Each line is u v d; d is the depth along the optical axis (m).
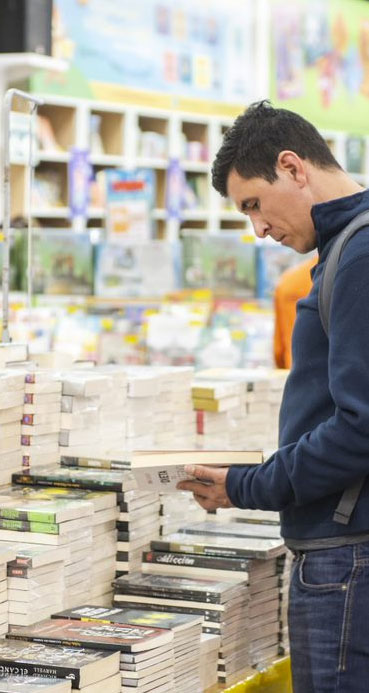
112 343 6.91
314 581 2.47
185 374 3.62
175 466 2.55
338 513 2.42
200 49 11.15
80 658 2.39
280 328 5.05
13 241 7.47
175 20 10.87
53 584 2.71
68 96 9.81
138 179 7.61
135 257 7.53
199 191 11.05
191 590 2.89
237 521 3.45
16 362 3.35
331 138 12.95
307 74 12.67
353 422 2.30
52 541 2.71
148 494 3.12
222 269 7.68
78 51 9.91
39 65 6.90
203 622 2.88
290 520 2.53
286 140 2.47
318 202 2.49
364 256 2.33
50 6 6.99
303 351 2.49
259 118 2.51
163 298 7.55
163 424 3.58
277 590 3.21
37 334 6.54
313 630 2.47
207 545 3.07
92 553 2.90
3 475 3.07
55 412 3.20
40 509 2.74
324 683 2.46
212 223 11.04
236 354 6.71
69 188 9.50
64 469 3.16
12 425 3.09
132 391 3.40
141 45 10.50
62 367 3.66
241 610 2.99
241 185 2.53
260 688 3.05
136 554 3.07
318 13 12.80
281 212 2.50
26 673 2.35
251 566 3.04
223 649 2.89
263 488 2.46
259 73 11.87
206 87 11.20
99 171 10.24
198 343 6.71
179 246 7.59
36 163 9.84
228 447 3.71
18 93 3.36
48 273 7.41
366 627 2.41
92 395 3.21
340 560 2.44
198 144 11.07
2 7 6.89
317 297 2.46
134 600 2.96
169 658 2.57
